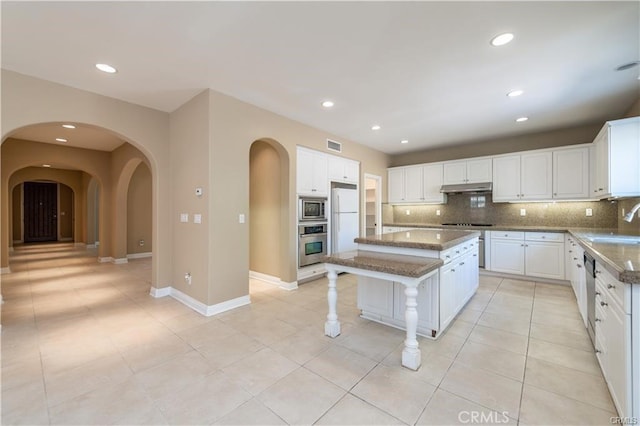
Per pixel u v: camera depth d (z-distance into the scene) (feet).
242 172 11.41
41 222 34.78
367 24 6.74
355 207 17.78
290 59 8.34
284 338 8.50
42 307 11.12
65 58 8.25
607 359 5.84
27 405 5.58
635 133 9.54
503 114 12.86
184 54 8.08
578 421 5.12
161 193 12.50
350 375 6.62
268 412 5.42
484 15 6.37
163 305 11.38
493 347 7.89
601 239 9.02
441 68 8.80
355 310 10.87
